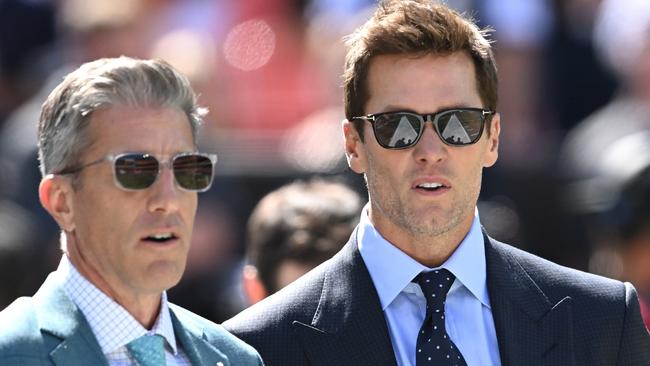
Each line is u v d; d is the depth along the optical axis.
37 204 32.19
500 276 18.59
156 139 16.19
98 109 16.14
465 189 18.09
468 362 18.09
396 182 18.06
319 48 35.81
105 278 16.19
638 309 18.75
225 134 33.81
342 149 30.80
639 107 35.09
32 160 32.62
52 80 35.31
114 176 16.00
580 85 38.25
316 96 35.75
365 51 18.34
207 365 16.70
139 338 16.17
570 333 18.36
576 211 31.64
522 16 36.97
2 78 39.12
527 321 18.41
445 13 18.27
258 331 18.30
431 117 17.97
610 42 38.09
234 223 31.95
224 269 31.31
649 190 24.36
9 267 24.67
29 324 15.70
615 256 24.59
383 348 18.16
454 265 18.38
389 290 18.41
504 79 36.53
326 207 22.20
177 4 37.84
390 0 18.55
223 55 37.41
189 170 16.34
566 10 38.47
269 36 37.34
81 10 36.56
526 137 35.78
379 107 18.17
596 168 31.53
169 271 16.17
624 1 37.88
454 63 18.17
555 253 32.16
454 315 18.34
